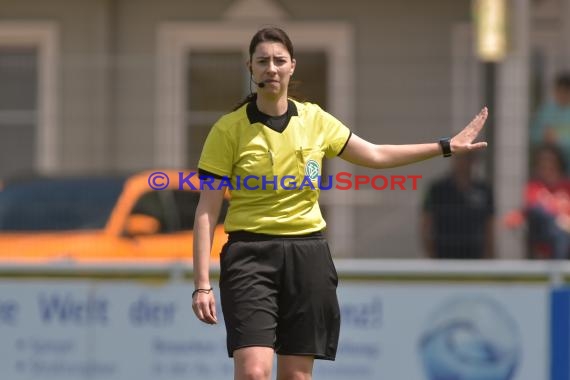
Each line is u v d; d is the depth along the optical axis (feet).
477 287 106.73
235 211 68.13
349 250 119.65
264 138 67.15
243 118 67.51
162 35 170.50
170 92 132.05
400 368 106.83
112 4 170.60
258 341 66.13
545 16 161.27
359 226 120.06
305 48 168.45
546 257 117.80
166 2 170.60
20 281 108.58
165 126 131.03
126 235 121.29
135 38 171.01
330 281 68.39
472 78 126.41
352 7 167.12
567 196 118.83
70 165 132.26
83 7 171.22
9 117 130.93
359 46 167.12
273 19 168.66
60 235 120.88
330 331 68.64
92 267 108.17
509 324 106.63
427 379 106.93
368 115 126.93
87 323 108.06
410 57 128.47
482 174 119.55
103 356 107.86
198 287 67.31
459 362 106.73
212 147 67.72
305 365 67.92
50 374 108.37
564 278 106.63
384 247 119.44
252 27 169.17
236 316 66.64
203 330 107.34
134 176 125.90
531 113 122.62
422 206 119.03
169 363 107.65
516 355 106.52
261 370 65.72
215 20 169.99
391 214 119.34
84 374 108.06
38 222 121.80
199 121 130.52
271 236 67.41
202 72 131.75
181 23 170.19
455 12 164.76
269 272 67.10
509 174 119.85
